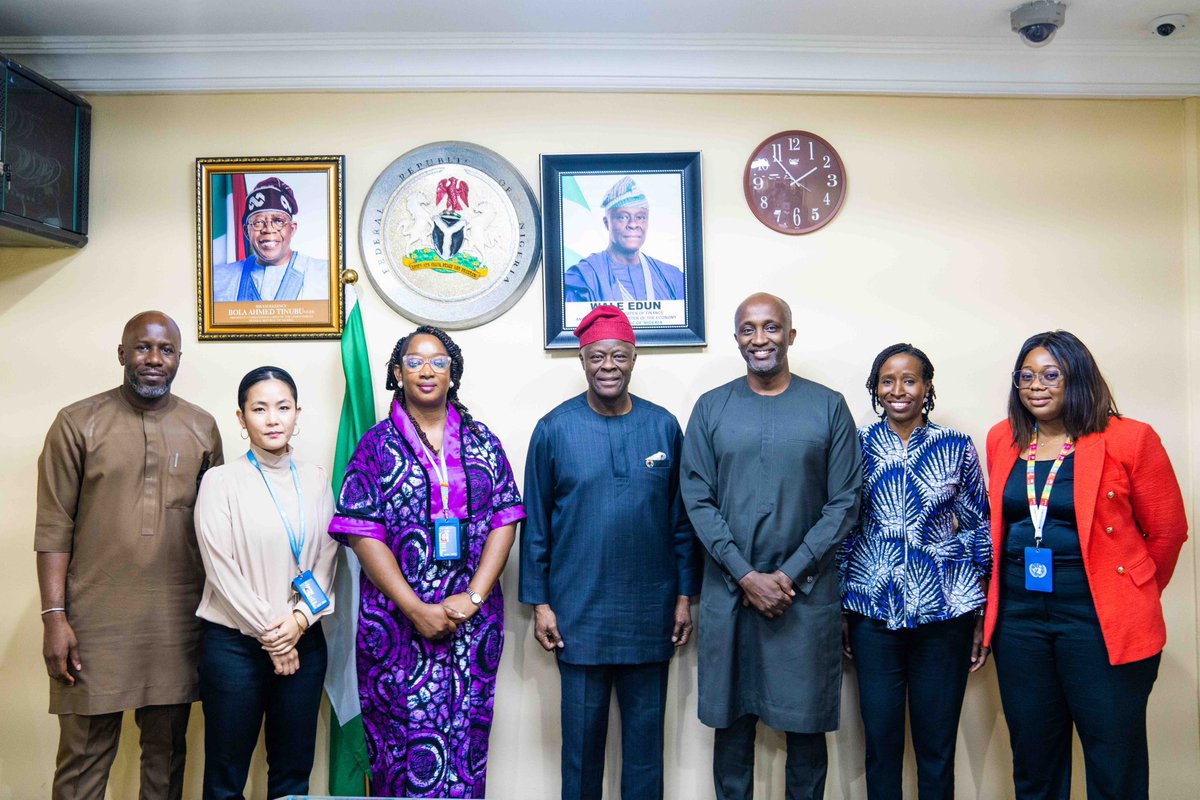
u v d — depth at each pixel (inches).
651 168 111.3
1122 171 113.7
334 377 110.7
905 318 112.9
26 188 99.3
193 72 110.0
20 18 102.9
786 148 112.7
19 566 108.9
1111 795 87.0
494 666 93.0
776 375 97.5
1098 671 86.6
